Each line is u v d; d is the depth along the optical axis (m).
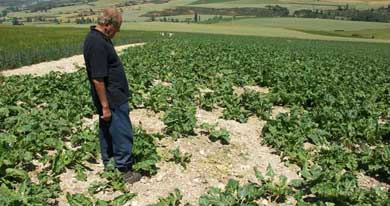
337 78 18.19
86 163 7.76
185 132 9.52
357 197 6.87
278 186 7.09
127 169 7.35
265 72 17.33
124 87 6.97
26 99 11.73
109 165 7.21
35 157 7.74
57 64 25.75
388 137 10.42
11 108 10.13
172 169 7.82
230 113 11.23
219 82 15.14
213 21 133.75
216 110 12.05
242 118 11.00
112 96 6.84
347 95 14.42
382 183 8.18
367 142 10.27
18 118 9.32
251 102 12.07
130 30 81.50
